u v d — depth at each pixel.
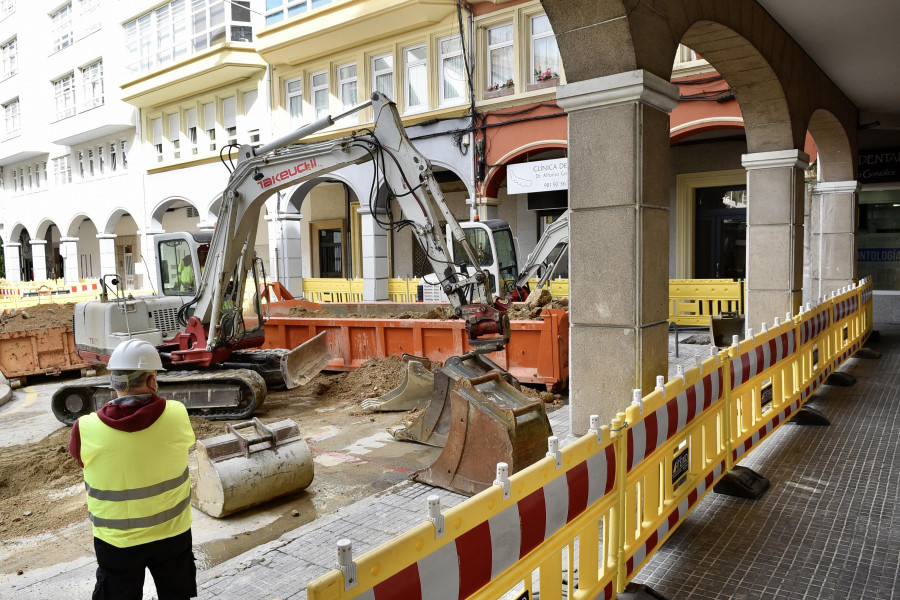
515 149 16.20
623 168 5.03
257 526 5.24
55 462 6.84
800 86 9.02
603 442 3.28
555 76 15.59
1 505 5.95
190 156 23.56
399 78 18.17
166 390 8.90
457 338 9.86
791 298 8.89
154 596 4.04
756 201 9.05
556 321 8.77
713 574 4.02
